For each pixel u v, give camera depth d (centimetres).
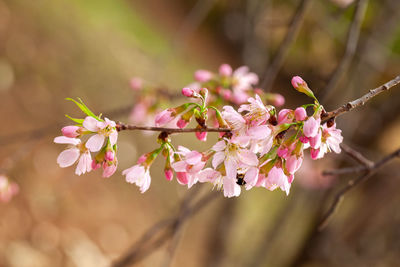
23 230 559
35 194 599
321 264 443
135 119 350
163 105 346
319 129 141
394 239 483
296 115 142
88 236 623
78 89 795
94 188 687
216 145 148
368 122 419
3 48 731
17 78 716
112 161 152
